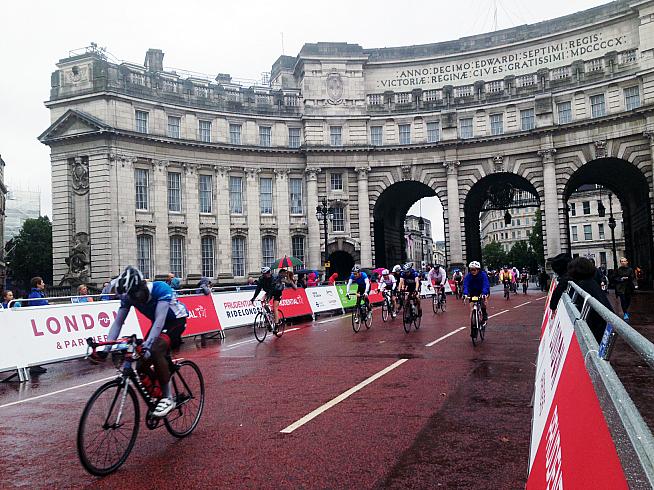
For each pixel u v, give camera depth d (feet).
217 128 168.25
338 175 179.32
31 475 21.02
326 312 99.55
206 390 34.88
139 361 22.90
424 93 179.73
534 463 12.56
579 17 166.20
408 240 498.69
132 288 22.43
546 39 171.22
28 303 57.11
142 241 153.28
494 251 460.14
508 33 176.14
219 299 69.87
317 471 20.07
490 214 524.11
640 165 154.30
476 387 32.76
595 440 7.83
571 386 10.52
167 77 162.30
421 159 177.68
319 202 176.45
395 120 179.22
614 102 157.48
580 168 162.71
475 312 50.62
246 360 46.98
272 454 22.16
